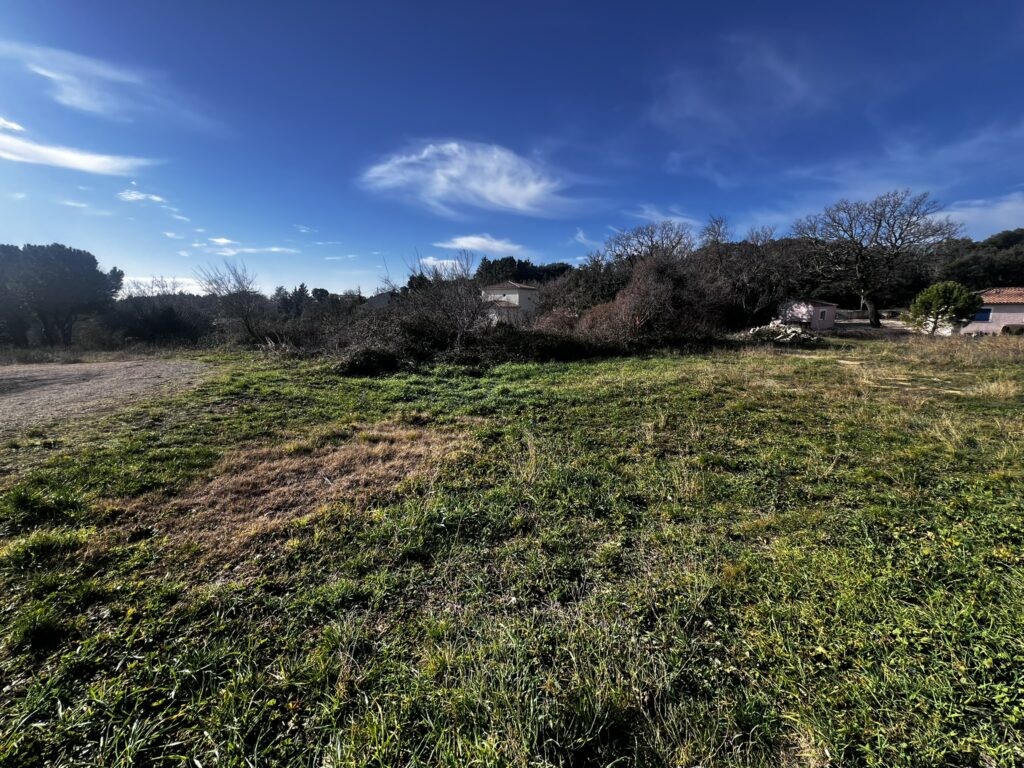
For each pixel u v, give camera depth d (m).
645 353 15.14
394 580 2.75
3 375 11.07
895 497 3.77
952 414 6.45
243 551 3.09
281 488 4.21
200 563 2.94
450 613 2.48
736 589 2.61
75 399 7.87
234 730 1.76
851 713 1.78
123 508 3.72
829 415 6.58
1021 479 4.06
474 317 14.42
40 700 1.88
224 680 2.02
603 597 2.60
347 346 13.70
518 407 7.62
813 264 31.73
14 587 2.65
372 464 4.88
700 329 17.95
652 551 3.10
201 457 4.98
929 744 1.63
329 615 2.46
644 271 20.45
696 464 4.76
